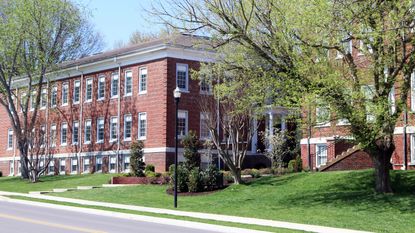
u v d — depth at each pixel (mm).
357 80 24516
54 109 58406
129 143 49656
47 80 57000
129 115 49938
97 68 53812
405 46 24219
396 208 23984
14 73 54344
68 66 55688
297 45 23969
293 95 24203
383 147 26516
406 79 24438
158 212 26375
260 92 26766
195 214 25516
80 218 23047
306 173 35156
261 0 25031
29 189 43125
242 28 26141
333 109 24031
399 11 22734
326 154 38125
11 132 65125
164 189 36375
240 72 28375
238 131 35812
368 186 28797
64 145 57000
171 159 46219
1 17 50250
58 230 18062
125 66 50812
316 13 22688
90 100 54438
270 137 41719
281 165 41750
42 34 50531
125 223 21641
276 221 22828
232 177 37438
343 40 24250
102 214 25828
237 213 25703
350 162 35719
